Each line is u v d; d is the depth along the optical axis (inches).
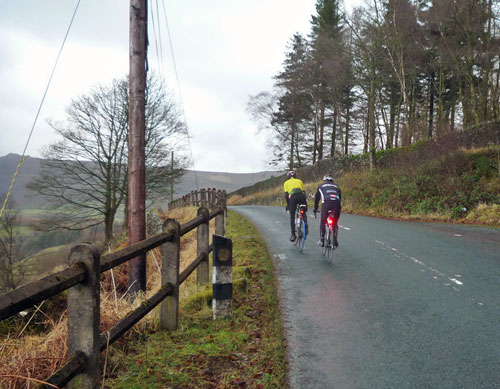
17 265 859.4
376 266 293.7
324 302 211.9
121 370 131.4
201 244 230.7
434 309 194.7
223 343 154.9
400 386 122.6
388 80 1133.7
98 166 970.7
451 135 826.2
